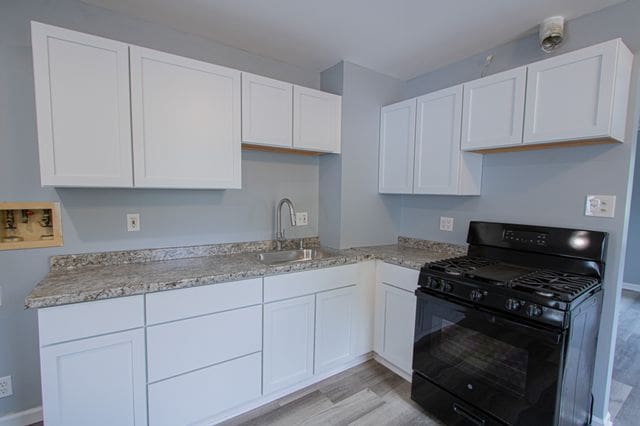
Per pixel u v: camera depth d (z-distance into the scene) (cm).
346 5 166
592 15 165
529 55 193
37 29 133
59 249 168
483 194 217
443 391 168
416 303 183
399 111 241
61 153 140
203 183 177
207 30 194
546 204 184
